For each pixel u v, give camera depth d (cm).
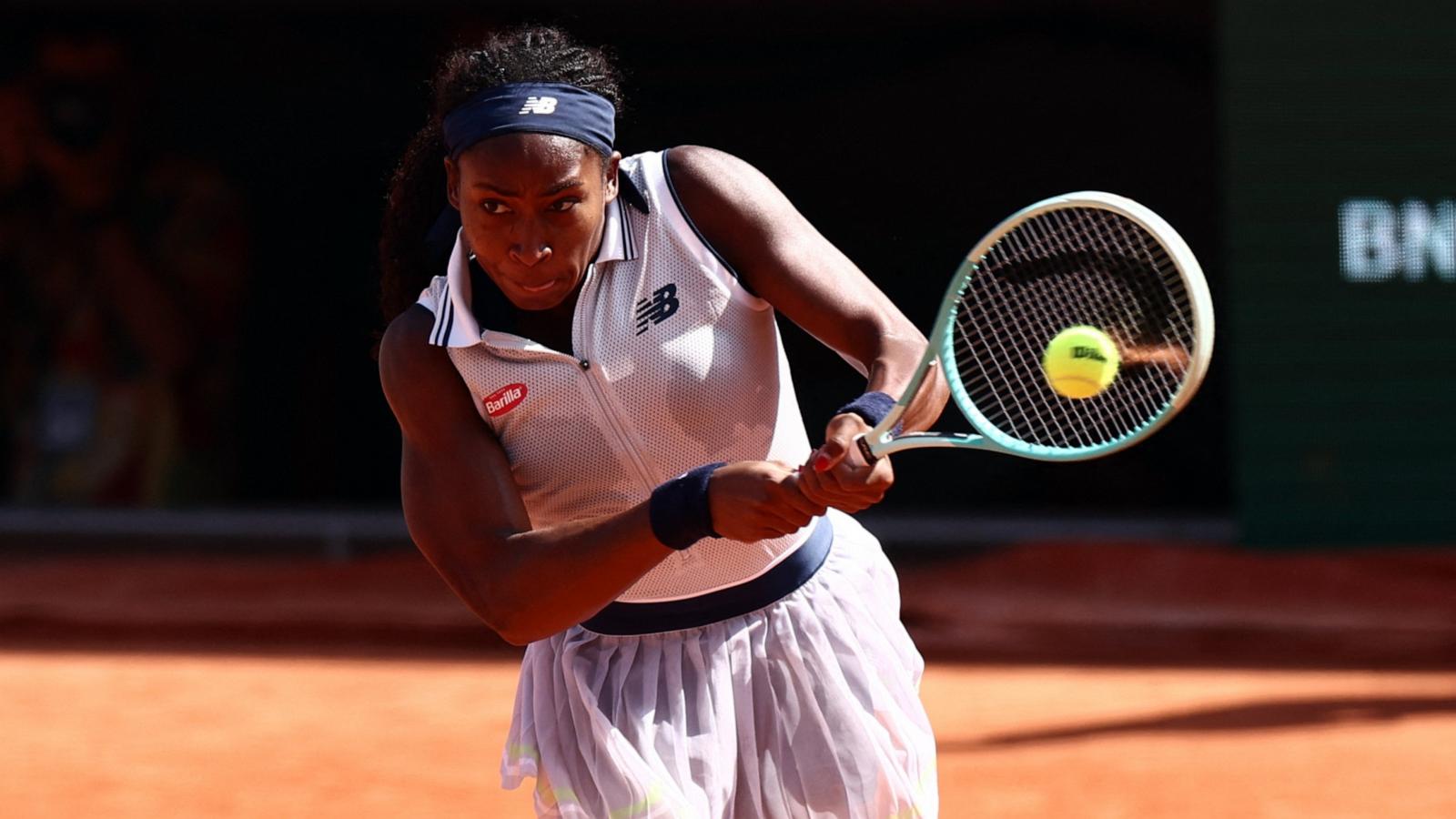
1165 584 4512
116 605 4600
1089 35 7644
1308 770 2545
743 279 1062
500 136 961
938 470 7131
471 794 2452
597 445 1061
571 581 943
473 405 1063
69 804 2411
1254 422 5184
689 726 1096
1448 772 2519
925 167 7956
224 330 7700
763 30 7669
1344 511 5153
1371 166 5156
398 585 4684
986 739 2855
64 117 7462
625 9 7412
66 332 7406
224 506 7488
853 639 1134
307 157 8031
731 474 912
